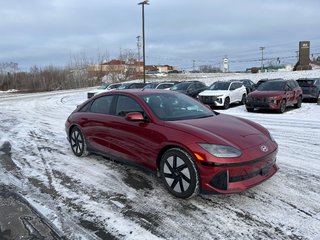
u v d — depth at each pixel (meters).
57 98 29.38
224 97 17.09
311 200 4.21
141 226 3.61
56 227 3.59
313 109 15.55
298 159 6.12
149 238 3.36
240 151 4.02
